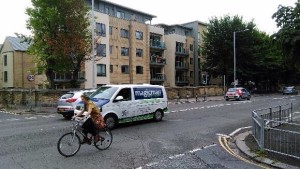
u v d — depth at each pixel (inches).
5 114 846.5
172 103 1167.0
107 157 324.8
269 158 320.2
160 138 434.3
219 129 522.0
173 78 2283.5
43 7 1070.4
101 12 1694.1
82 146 375.9
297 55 384.8
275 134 345.7
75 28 1074.7
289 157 326.3
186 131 496.1
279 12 397.1
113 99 521.3
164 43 2214.6
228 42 1984.5
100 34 1683.1
